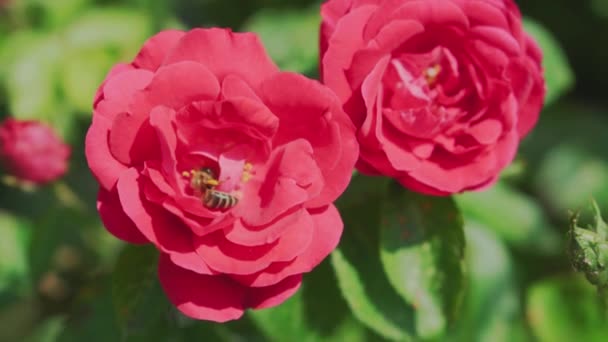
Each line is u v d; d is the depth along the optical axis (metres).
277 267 0.56
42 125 0.67
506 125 0.58
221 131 0.57
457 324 0.68
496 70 0.58
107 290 0.66
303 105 0.56
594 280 0.56
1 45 0.75
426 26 0.58
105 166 0.55
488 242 0.70
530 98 0.59
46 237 0.69
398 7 0.57
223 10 0.81
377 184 0.61
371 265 0.62
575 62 0.88
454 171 0.58
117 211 0.56
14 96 0.74
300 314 0.64
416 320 0.61
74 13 0.76
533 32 0.67
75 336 0.66
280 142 0.57
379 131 0.57
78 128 0.75
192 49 0.56
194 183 0.57
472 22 0.58
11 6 0.76
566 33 0.86
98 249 0.71
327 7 0.58
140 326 0.61
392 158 0.57
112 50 0.75
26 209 0.80
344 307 0.65
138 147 0.56
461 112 0.59
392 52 0.58
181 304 0.56
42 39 0.75
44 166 0.67
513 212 0.71
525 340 0.72
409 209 0.60
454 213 0.60
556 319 0.72
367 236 0.62
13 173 0.67
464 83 0.59
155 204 0.56
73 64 0.74
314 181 0.56
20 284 0.69
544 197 0.84
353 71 0.57
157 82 0.55
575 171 0.84
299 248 0.55
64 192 0.69
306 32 0.70
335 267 0.61
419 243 0.60
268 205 0.56
